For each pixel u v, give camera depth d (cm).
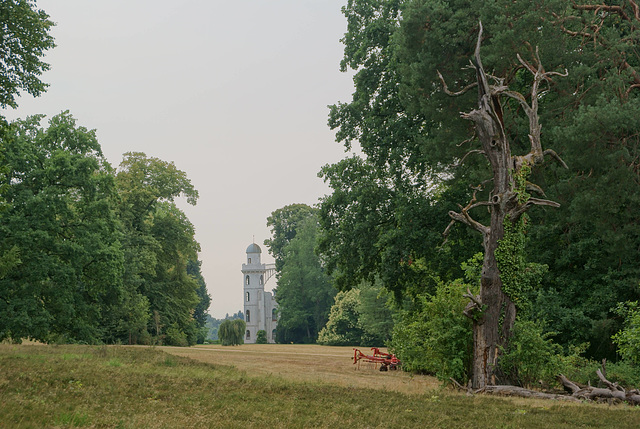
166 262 7112
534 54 2964
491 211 2478
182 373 2145
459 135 3244
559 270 3203
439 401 1764
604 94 2911
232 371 2514
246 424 1138
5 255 3653
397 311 4528
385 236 3631
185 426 1079
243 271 14650
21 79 2969
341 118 4097
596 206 2725
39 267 3869
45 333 3928
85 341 4394
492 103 2464
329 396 1744
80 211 4419
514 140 3247
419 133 3750
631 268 2848
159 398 1478
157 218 7069
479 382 2253
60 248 4069
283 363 3759
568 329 2914
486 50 3027
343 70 4150
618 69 3123
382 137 3947
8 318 3794
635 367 2388
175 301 7025
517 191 2350
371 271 4141
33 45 2947
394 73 3809
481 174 3098
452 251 3688
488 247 2389
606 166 2792
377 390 2025
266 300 14825
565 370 2272
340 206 4075
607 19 3384
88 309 4472
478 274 2561
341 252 4006
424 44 3244
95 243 4269
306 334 11350
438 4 3191
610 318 2844
